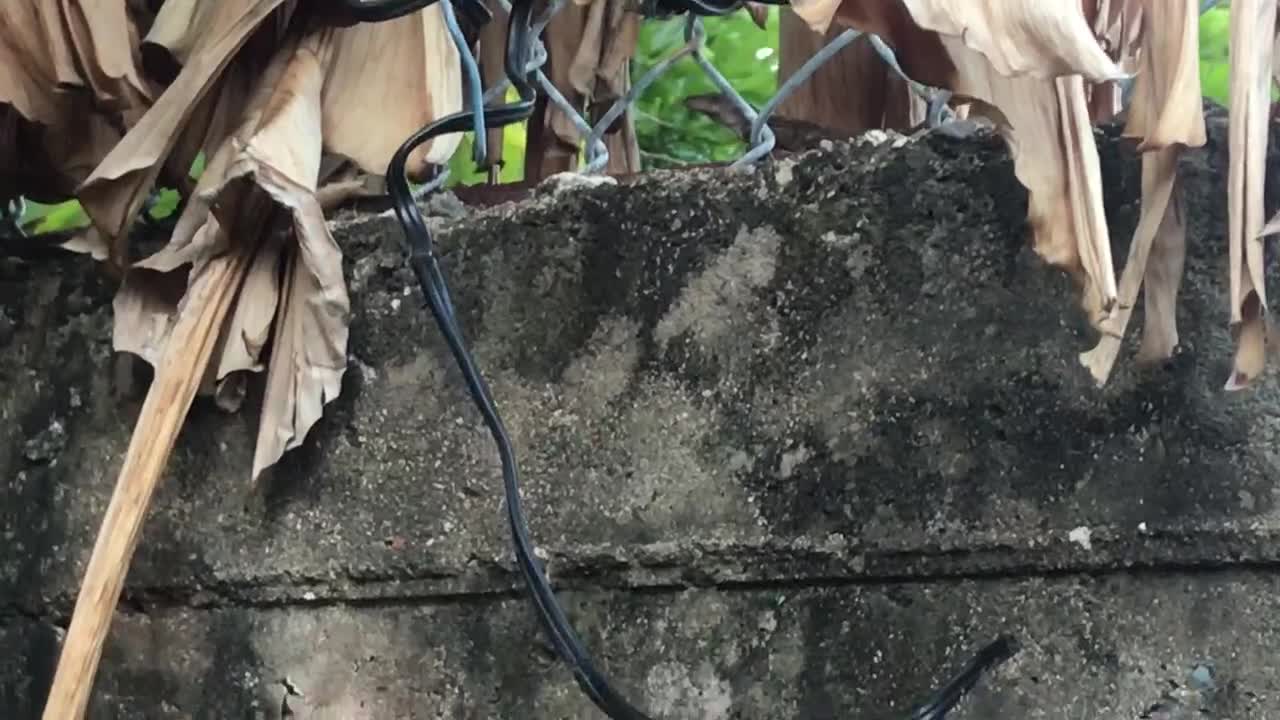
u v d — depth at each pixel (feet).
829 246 3.23
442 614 3.41
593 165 3.81
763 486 3.22
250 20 3.42
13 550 3.70
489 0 4.17
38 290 3.76
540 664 3.33
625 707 3.13
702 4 3.38
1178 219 2.98
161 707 3.55
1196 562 2.99
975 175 3.16
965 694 3.07
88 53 3.52
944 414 3.14
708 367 3.29
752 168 3.31
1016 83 2.94
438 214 3.68
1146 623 3.01
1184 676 2.98
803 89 3.99
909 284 3.18
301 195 3.38
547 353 3.39
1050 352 3.09
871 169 3.22
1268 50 2.87
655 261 3.34
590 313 3.38
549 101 4.10
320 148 3.48
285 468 3.52
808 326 3.23
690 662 3.23
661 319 3.33
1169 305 2.98
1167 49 2.89
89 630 3.26
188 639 3.56
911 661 3.11
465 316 3.45
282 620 3.51
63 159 3.73
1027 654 3.05
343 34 3.63
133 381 3.67
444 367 3.46
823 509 3.18
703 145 5.41
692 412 3.29
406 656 3.42
